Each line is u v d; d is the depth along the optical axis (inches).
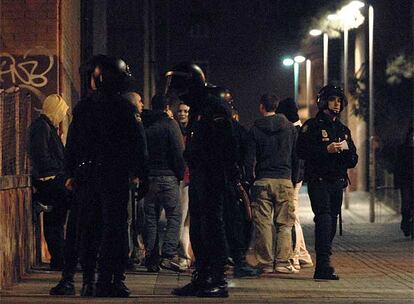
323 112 857.5
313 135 852.0
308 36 4343.0
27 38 1078.4
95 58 725.9
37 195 911.7
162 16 3518.7
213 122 727.7
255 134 900.0
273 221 917.8
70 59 1183.6
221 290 724.0
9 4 1076.5
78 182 721.6
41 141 906.1
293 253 933.8
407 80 2561.5
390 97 2600.9
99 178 713.6
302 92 4987.7
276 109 967.0
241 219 872.3
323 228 855.7
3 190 787.4
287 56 4579.2
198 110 737.6
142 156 724.7
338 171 854.5
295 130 910.4
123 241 717.9
